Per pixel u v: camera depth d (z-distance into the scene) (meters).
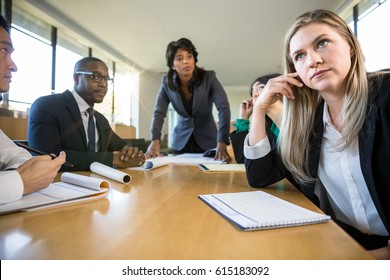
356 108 0.62
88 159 0.98
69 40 4.25
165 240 0.33
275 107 0.91
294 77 0.74
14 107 2.95
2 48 0.76
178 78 1.81
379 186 0.57
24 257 0.28
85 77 1.35
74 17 3.86
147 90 7.09
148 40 4.70
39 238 0.33
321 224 0.40
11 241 0.33
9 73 0.79
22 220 0.41
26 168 0.55
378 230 0.66
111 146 1.53
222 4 3.40
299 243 0.32
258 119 0.76
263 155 0.71
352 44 0.62
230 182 0.76
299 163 0.74
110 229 0.37
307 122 0.75
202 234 0.35
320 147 0.72
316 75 0.61
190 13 3.66
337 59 0.59
